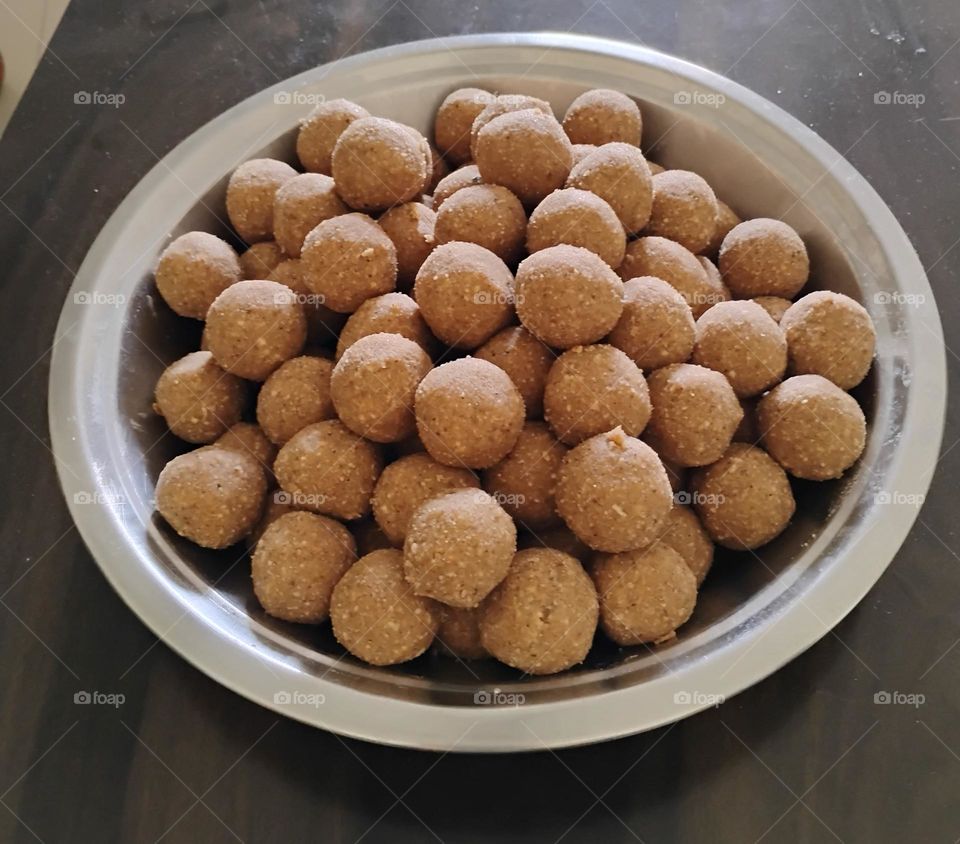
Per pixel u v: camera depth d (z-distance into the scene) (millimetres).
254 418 392
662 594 303
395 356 326
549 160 364
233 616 304
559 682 288
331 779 281
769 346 343
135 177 451
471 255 340
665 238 383
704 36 501
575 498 306
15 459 360
